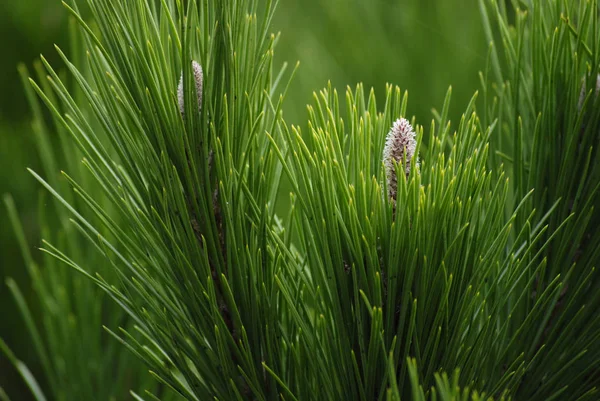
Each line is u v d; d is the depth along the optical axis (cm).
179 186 57
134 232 59
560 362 59
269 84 60
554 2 61
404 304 56
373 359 56
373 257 56
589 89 59
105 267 72
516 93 61
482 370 58
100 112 58
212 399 59
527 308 60
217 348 59
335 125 57
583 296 59
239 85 58
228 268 58
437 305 56
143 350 59
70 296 76
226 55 57
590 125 59
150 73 57
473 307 57
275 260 58
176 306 59
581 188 59
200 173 58
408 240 56
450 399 51
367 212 56
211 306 57
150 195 58
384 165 56
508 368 58
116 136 58
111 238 72
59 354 73
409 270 56
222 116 58
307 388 58
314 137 56
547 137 60
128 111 58
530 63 64
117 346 73
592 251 59
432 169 56
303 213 57
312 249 57
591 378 59
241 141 58
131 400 73
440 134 59
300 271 57
